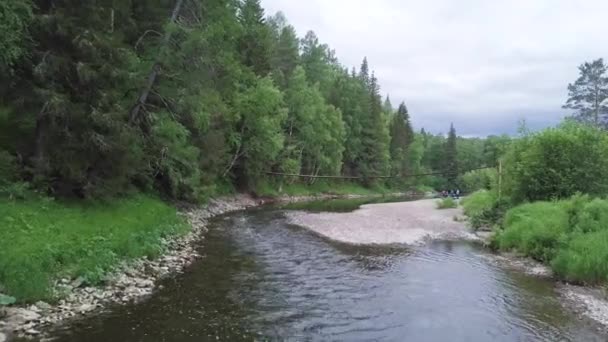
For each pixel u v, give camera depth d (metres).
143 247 14.78
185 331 9.29
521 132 27.22
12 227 11.95
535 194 24.56
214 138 32.47
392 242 21.33
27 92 13.73
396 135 101.31
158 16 21.98
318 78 80.06
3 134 15.97
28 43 13.36
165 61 19.95
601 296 12.83
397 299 12.30
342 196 67.88
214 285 12.75
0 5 11.46
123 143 15.91
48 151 14.85
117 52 15.12
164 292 11.80
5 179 13.96
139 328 9.25
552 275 15.25
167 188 27.45
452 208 40.62
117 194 19.36
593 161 23.05
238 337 9.16
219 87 25.47
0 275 9.52
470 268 16.22
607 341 9.61
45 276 10.34
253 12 47.19
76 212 15.19
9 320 8.70
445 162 118.25
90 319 9.50
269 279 13.77
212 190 31.19
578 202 19.59
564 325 10.52
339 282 13.80
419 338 9.61
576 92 70.12
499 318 10.94
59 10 13.88
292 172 54.78
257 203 43.91
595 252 14.21
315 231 23.91
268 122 42.53
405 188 98.31
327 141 66.38
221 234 21.98
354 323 10.36
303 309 11.16
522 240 18.69
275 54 62.34
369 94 88.62
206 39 20.80
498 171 30.44
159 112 22.52
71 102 14.12
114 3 16.80
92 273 11.42
